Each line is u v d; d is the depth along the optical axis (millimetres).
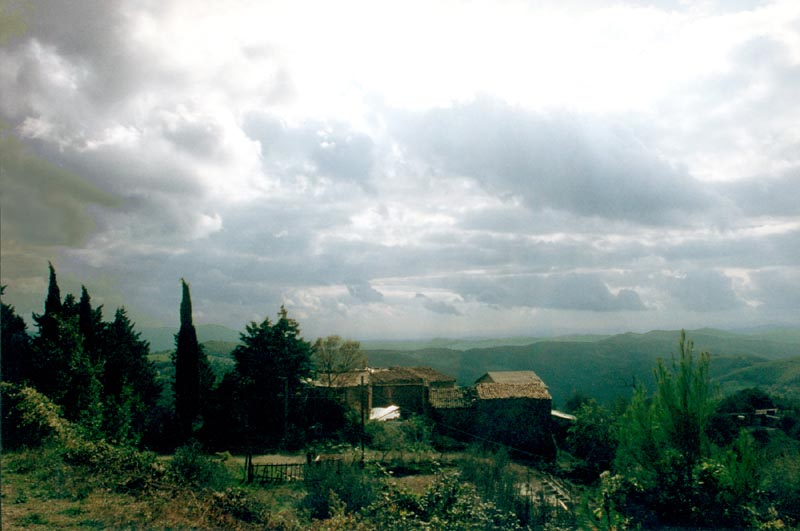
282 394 42656
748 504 9359
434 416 43656
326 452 34781
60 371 21484
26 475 12883
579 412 38000
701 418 10055
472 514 12625
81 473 13297
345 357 49969
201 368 46219
